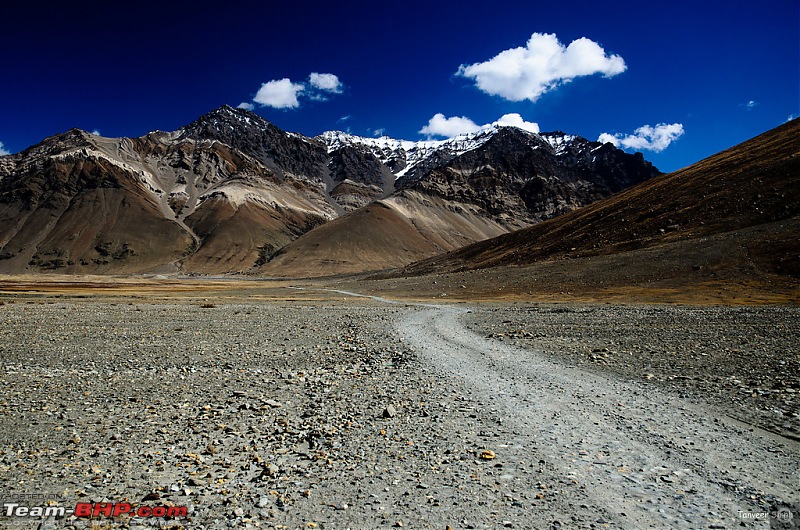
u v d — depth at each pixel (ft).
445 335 108.88
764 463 32.37
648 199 382.01
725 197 309.22
